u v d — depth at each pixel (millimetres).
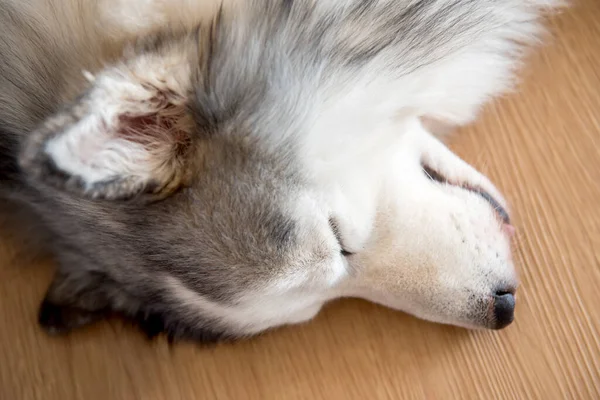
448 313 662
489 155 721
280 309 650
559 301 703
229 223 607
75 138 554
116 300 691
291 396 715
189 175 604
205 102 595
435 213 650
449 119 697
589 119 717
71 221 639
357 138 628
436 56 646
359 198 631
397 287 658
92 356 722
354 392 712
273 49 605
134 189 585
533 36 715
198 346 718
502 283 665
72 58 612
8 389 719
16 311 723
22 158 562
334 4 610
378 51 623
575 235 707
